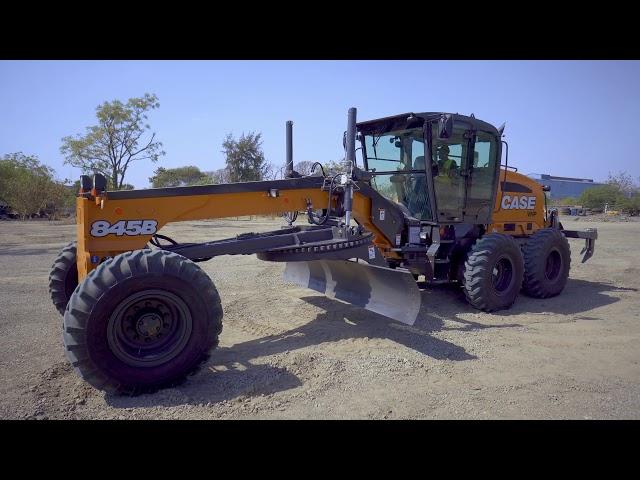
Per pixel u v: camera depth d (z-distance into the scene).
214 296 3.81
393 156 6.88
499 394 3.79
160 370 3.63
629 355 4.77
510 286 6.60
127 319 3.61
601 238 18.05
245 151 34.69
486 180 7.12
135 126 27.59
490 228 7.46
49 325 5.53
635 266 10.79
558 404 3.63
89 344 3.38
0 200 29.89
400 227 6.27
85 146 27.12
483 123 6.82
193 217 4.71
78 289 3.44
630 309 6.73
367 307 5.35
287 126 6.14
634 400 3.72
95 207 4.24
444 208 6.59
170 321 3.76
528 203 8.11
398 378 4.07
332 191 5.55
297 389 3.82
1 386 3.76
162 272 3.58
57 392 3.65
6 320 5.74
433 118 6.23
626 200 42.84
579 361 4.57
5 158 34.47
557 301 7.26
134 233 4.40
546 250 7.30
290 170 6.10
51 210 28.33
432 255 6.23
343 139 7.14
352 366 4.31
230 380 3.94
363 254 5.25
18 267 9.78
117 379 3.49
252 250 4.76
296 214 5.93
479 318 6.13
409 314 4.84
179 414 3.36
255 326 5.61
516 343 5.09
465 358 4.60
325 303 6.71
